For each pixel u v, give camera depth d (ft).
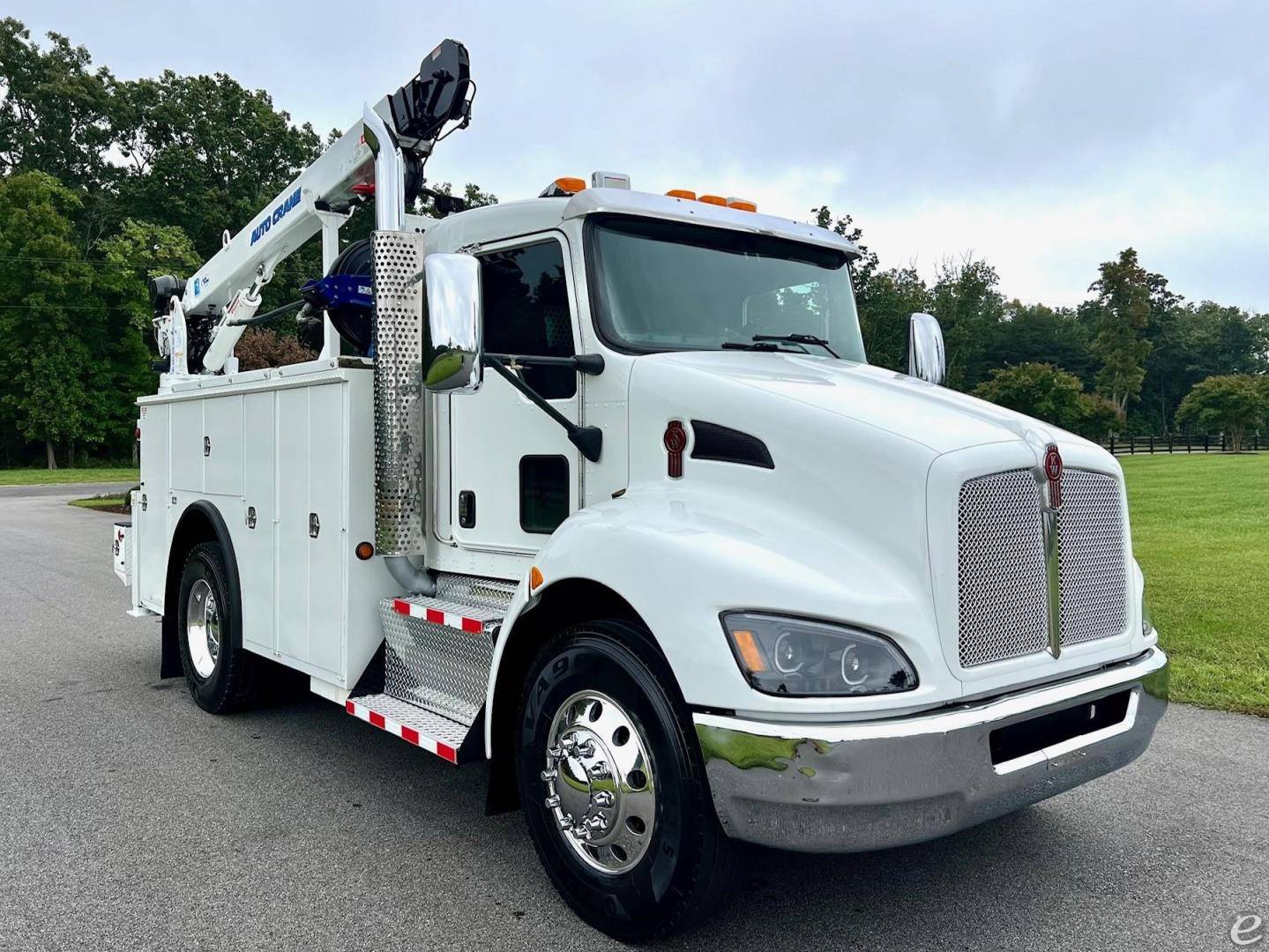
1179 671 21.12
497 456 13.08
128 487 117.19
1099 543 10.46
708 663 8.79
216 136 173.99
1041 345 315.58
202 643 19.38
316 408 14.98
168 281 25.88
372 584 14.37
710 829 9.14
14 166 203.62
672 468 10.80
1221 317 392.88
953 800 8.60
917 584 8.93
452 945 10.00
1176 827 13.06
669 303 12.26
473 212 13.37
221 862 12.05
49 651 24.91
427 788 14.78
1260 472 101.24
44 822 13.38
